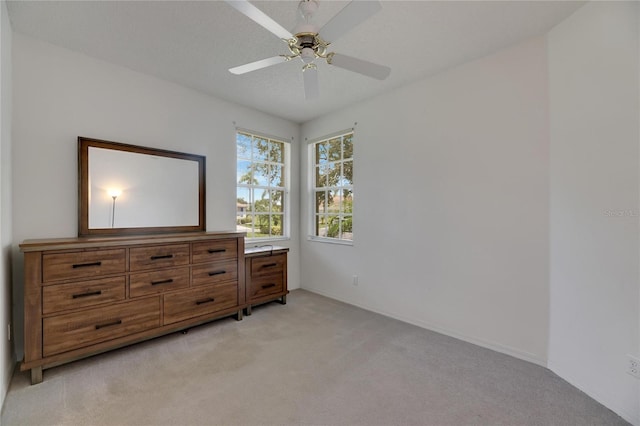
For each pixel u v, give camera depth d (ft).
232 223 11.73
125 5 6.17
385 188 10.74
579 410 5.64
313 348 8.11
